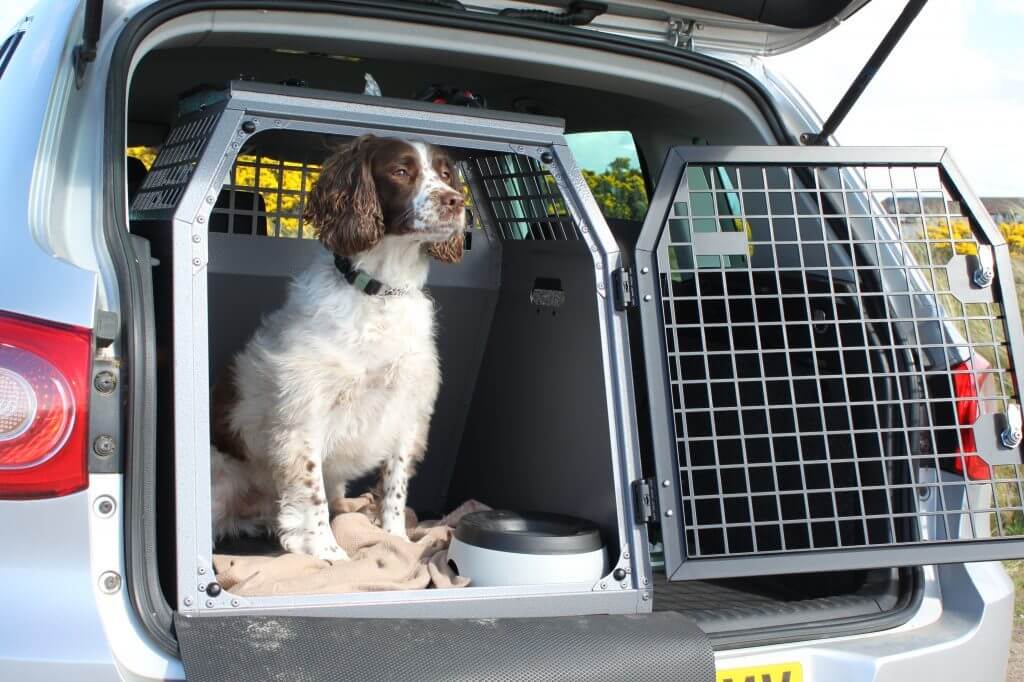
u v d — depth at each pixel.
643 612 2.21
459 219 2.79
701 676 1.94
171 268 2.03
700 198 3.42
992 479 2.38
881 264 2.59
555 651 1.86
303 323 2.83
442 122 2.31
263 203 3.38
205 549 1.89
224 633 1.75
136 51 2.14
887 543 2.31
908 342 2.54
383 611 1.99
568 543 2.32
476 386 3.59
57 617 1.66
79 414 1.69
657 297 2.26
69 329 1.70
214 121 2.14
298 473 2.81
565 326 2.99
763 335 2.93
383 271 2.86
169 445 2.04
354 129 2.24
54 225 1.85
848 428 2.61
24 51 2.20
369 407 2.97
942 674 2.17
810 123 2.93
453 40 2.49
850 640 2.18
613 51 2.62
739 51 2.95
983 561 2.25
